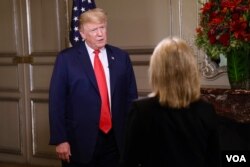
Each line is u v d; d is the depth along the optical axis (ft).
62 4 15.11
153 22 13.57
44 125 16.06
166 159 5.61
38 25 15.70
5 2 16.25
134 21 13.87
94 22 8.69
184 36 13.08
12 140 16.93
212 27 9.17
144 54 13.82
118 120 8.98
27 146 16.58
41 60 15.80
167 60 5.68
